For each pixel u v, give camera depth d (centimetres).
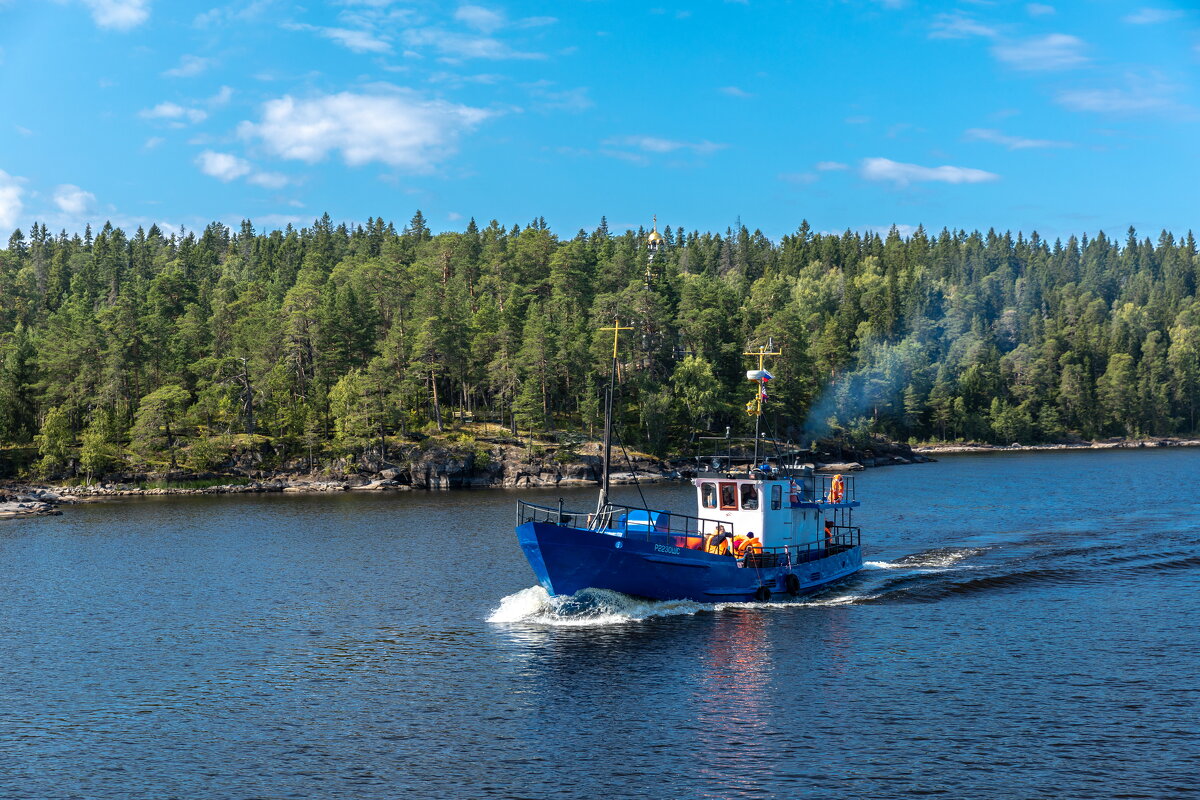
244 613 5288
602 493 5231
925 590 5356
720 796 2784
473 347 17200
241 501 12688
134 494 13888
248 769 3058
